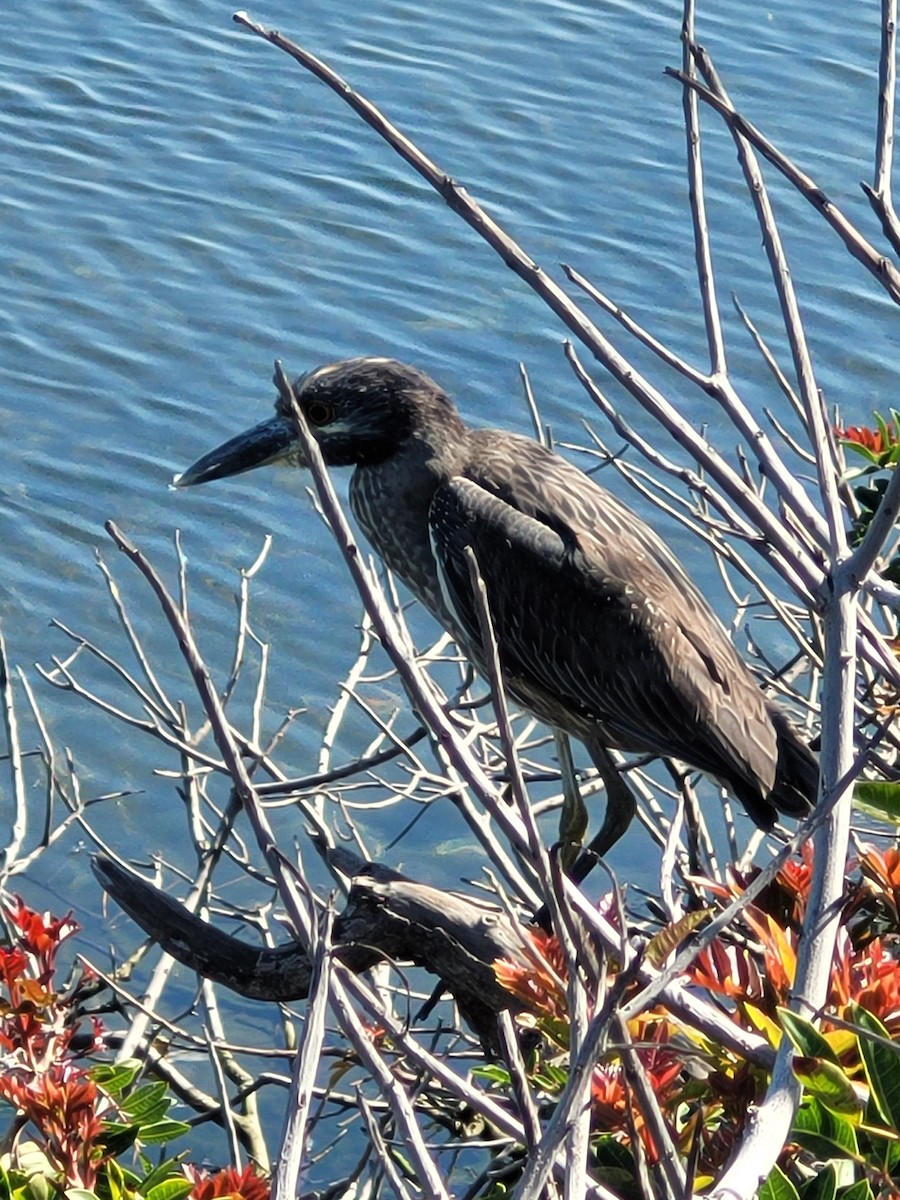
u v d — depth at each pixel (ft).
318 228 64.95
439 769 42.63
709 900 25.64
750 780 31.37
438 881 43.21
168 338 60.39
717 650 31.99
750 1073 17.71
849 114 68.54
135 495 54.95
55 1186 20.66
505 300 60.90
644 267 61.93
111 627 51.29
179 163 68.64
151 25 77.00
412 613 50.08
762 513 16.94
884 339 58.08
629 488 52.54
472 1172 35.58
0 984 25.23
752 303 59.77
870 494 30.42
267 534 53.16
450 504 32.81
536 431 35.40
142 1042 31.58
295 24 76.43
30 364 59.52
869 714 25.13
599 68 72.49
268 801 35.45
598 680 32.12
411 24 76.07
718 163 66.49
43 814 46.14
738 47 73.05
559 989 17.28
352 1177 26.71
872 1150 15.67
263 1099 38.83
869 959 18.70
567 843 33.14
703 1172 17.72
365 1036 14.11
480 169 67.21
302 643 50.21
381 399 33.30
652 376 56.90
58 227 65.46
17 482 55.47
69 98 72.28
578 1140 12.46
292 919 14.62
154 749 47.78
